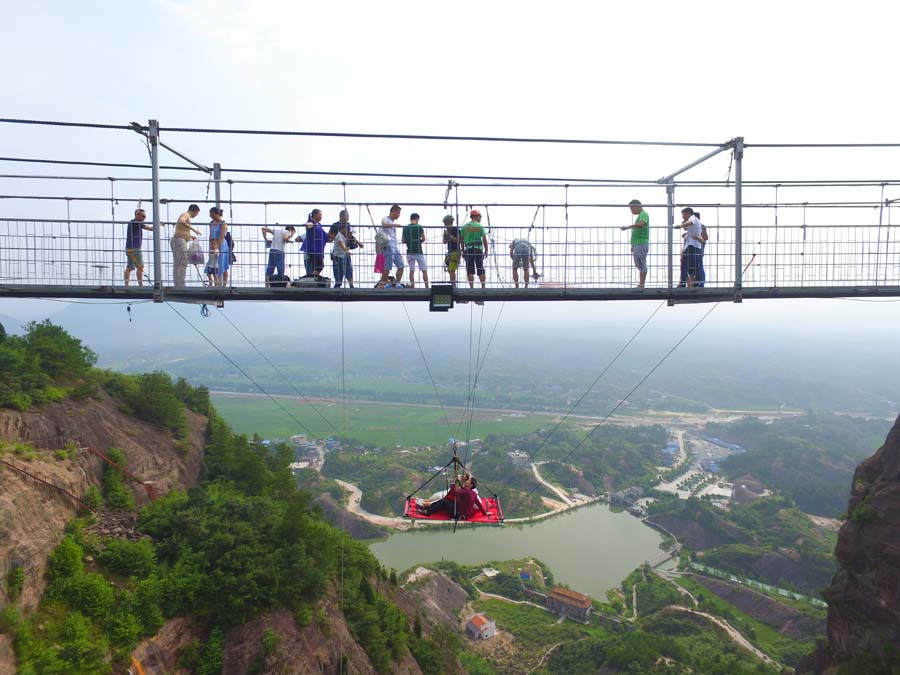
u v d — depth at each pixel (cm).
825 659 4347
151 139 1464
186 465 3975
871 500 3947
